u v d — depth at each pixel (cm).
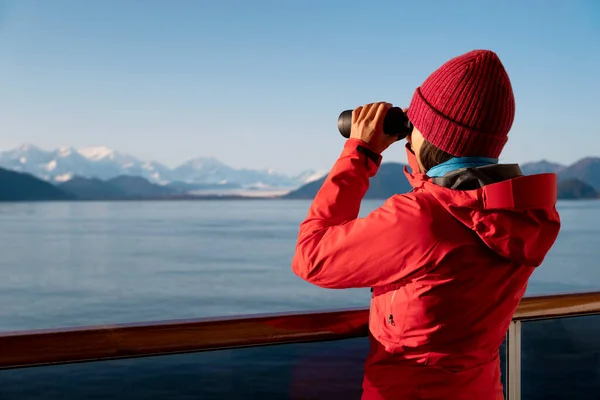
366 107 136
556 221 123
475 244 119
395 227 118
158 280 4600
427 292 121
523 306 178
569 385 203
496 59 123
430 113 123
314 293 3803
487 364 129
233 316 148
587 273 4756
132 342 136
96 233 11225
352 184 131
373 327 134
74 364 134
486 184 117
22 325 2842
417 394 125
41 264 5897
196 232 11406
